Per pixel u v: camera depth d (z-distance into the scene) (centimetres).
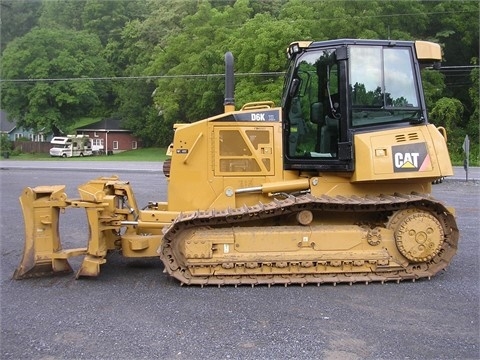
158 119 5966
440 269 629
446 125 3597
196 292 584
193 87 4303
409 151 623
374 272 621
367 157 618
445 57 4059
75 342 443
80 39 6116
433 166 624
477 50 3975
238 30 3856
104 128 6262
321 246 616
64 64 5622
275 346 432
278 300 552
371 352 421
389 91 639
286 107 663
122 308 529
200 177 664
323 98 648
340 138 634
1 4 6956
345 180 652
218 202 662
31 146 5688
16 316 507
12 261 748
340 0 3284
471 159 3291
